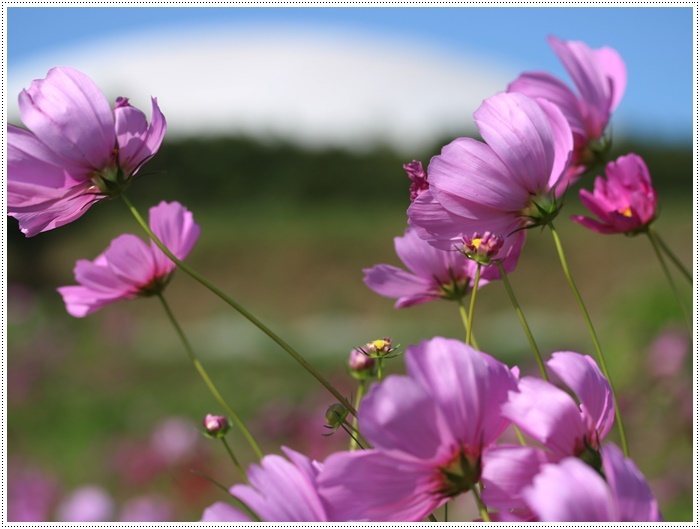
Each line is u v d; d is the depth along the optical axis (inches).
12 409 245.4
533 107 33.9
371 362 48.8
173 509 118.3
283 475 24.2
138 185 705.0
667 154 742.5
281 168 784.9
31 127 36.8
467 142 33.8
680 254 488.7
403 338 400.8
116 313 332.8
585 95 46.7
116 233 598.9
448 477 24.7
